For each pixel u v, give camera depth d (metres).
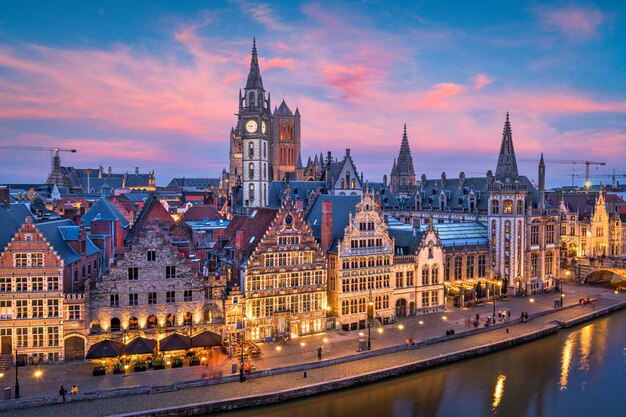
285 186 152.00
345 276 83.50
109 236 86.38
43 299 64.81
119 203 145.88
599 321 96.88
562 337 87.25
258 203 164.12
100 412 52.91
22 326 64.62
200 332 69.38
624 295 113.81
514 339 81.56
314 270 80.06
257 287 75.44
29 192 173.38
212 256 91.62
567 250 145.62
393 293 89.06
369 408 60.59
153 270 68.69
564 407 61.09
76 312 65.81
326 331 81.75
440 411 59.91
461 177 154.88
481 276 110.25
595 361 75.75
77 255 73.25
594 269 124.38
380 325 85.81
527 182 119.81
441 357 72.38
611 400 63.06
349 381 63.31
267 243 76.31
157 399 56.34
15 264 64.19
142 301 68.44
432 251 95.56
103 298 66.81
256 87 162.00
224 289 72.25
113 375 61.88
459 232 113.25
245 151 163.38
